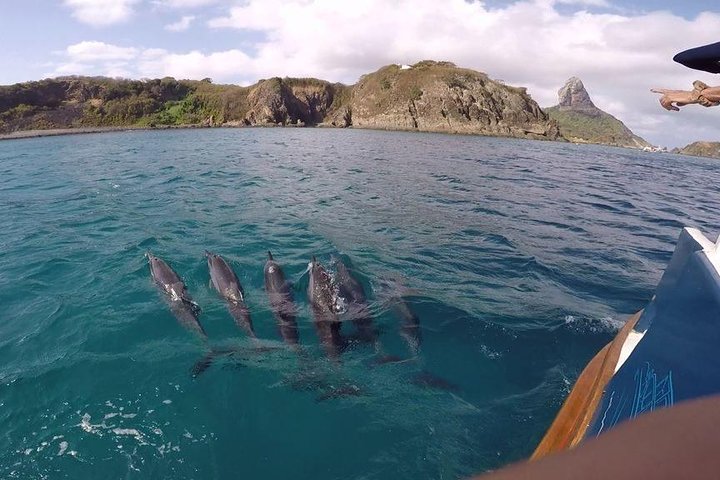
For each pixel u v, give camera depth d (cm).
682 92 415
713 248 435
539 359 815
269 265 1105
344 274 1085
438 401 696
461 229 1616
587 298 1079
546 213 1947
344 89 13338
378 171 3020
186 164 3148
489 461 590
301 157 3775
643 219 1945
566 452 79
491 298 1050
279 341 848
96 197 2000
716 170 5425
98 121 9994
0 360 786
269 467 576
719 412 85
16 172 2862
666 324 395
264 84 11831
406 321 919
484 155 4778
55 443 607
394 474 567
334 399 694
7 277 1126
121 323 905
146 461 582
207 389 711
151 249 1318
